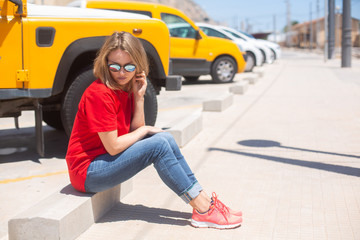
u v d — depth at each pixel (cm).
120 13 476
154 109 490
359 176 396
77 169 282
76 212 271
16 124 500
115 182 282
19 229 257
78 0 1052
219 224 285
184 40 1213
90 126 268
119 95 276
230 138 559
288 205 328
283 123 660
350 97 954
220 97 811
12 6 407
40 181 397
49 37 423
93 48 443
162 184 379
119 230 286
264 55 2164
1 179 402
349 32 2006
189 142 538
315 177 395
